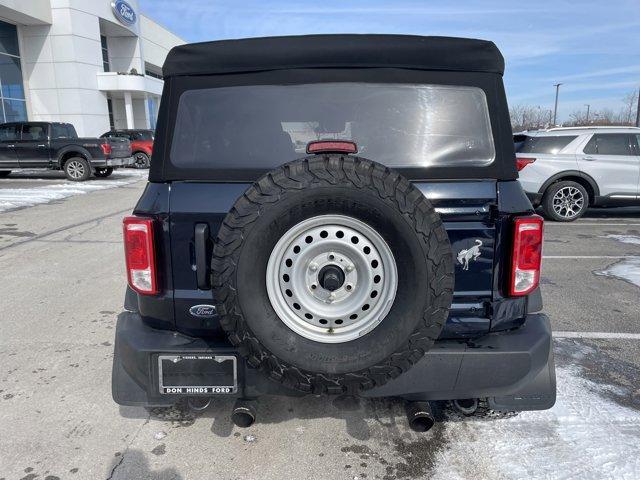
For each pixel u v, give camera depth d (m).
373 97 2.29
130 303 2.48
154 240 2.21
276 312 2.01
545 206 9.10
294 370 1.98
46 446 2.63
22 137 15.85
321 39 2.25
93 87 29.16
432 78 2.29
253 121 2.30
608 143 8.84
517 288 2.21
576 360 3.55
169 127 2.28
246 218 1.91
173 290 2.25
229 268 1.93
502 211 2.20
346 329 2.02
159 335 2.29
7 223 8.98
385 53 2.27
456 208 2.19
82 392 3.17
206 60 2.28
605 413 2.88
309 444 2.62
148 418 2.88
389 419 2.83
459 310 2.25
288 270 2.00
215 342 2.25
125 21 31.97
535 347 2.24
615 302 4.79
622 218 9.68
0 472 2.44
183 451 2.58
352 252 1.98
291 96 2.29
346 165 1.91
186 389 2.22
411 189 1.92
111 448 2.61
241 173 2.23
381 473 2.40
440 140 2.30
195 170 2.24
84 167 16.03
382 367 1.98
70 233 8.15
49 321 4.36
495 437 2.67
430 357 2.17
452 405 2.97
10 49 26.61
